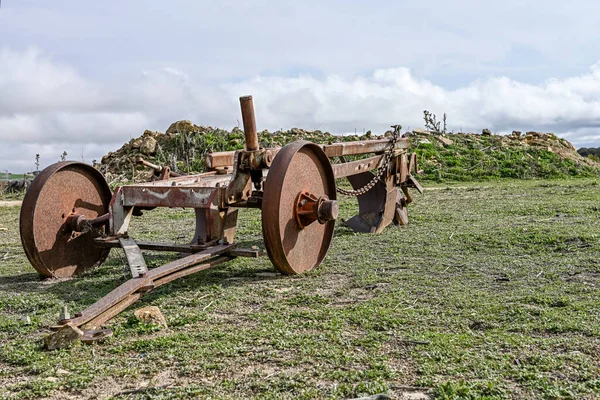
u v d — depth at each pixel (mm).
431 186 15867
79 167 5742
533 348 3297
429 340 3461
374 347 3377
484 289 4688
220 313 4246
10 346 3611
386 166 7805
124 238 5348
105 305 3920
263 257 6348
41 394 2885
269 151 5445
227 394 2812
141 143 20031
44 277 5547
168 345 3502
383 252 6402
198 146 19797
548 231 6969
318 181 5633
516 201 10891
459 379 2906
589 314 3879
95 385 2986
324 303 4426
